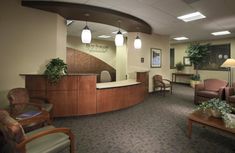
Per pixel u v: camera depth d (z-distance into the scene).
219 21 5.34
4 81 3.63
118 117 4.13
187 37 8.41
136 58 6.78
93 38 8.74
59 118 3.93
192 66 9.95
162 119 4.00
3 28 3.59
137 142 2.82
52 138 1.97
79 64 8.36
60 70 3.77
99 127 3.47
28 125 2.31
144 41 6.97
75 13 4.20
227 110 2.80
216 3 3.83
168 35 7.90
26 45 3.89
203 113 3.08
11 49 3.70
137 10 4.29
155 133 3.20
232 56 8.31
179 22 5.45
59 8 3.86
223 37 8.36
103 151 2.51
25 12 3.84
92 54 8.84
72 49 8.13
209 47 9.12
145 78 6.13
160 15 4.71
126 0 3.67
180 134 3.16
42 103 3.34
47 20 4.13
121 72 8.36
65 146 1.99
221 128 2.49
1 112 1.77
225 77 8.57
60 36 4.43
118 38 4.37
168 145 2.72
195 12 4.46
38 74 3.84
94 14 4.22
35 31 3.99
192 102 5.78
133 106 5.20
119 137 3.00
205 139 2.95
